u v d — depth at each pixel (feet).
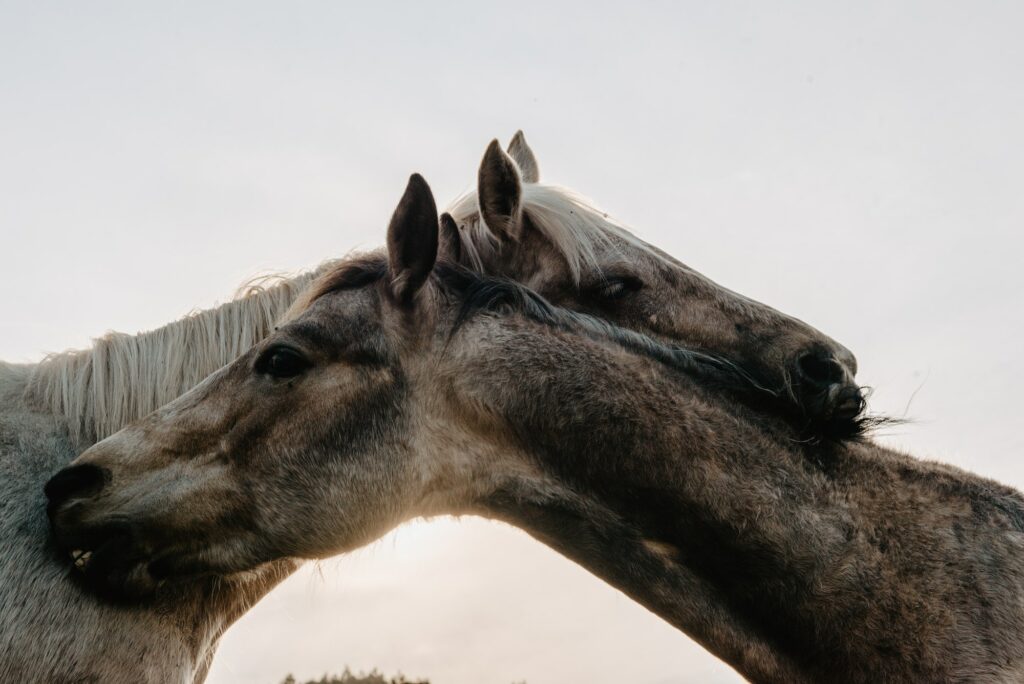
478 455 7.11
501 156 7.38
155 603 7.08
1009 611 6.43
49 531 6.96
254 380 7.14
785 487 6.71
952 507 6.68
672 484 6.79
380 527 7.12
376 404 7.11
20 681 6.67
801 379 6.93
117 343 7.60
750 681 6.84
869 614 6.50
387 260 7.39
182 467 7.02
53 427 7.32
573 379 6.96
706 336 7.21
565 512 7.04
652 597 6.97
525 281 7.50
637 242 7.60
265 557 7.09
